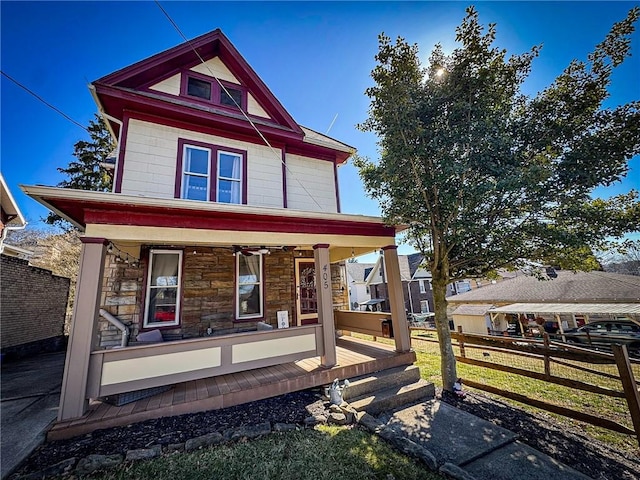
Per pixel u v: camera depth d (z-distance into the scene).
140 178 5.63
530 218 4.67
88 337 3.65
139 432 3.41
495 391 5.14
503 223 4.93
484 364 5.61
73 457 2.91
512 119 4.77
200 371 4.21
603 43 4.20
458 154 4.54
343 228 5.97
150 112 5.98
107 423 3.48
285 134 7.16
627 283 12.24
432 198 5.24
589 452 3.57
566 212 4.32
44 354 9.14
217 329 6.34
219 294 6.50
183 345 4.20
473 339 6.17
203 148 6.34
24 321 8.45
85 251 3.84
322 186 7.90
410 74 4.74
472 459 3.27
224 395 4.13
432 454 3.20
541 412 4.70
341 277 9.15
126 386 3.79
